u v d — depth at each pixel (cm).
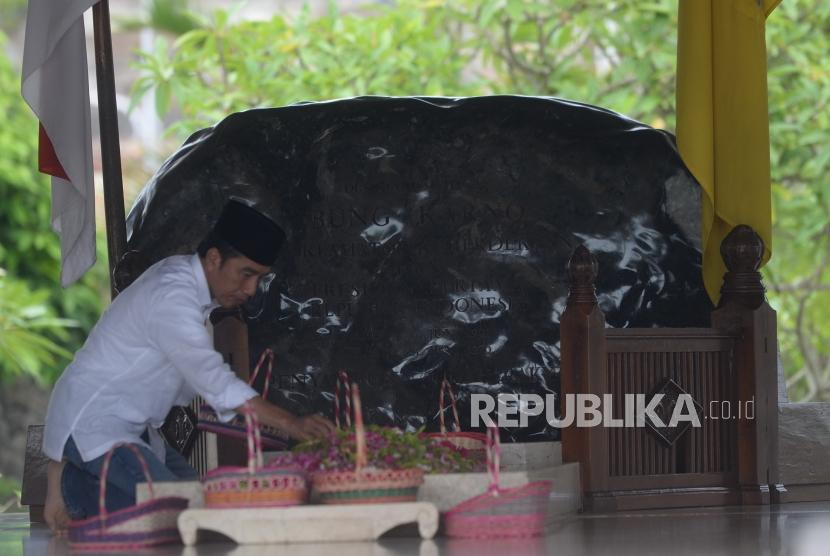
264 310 1473
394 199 1490
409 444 1059
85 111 1459
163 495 1036
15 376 2948
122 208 1514
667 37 2462
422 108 1504
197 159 1505
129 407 1113
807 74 2423
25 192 2978
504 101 1510
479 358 1476
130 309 1108
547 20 2503
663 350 1335
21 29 3506
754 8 1427
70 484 1135
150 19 3403
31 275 2995
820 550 927
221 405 1069
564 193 1489
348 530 993
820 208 2447
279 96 2475
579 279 1305
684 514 1247
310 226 1487
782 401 1530
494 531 1015
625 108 2412
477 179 1491
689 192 1501
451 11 2528
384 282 1481
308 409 1465
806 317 2655
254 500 988
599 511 1269
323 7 3741
